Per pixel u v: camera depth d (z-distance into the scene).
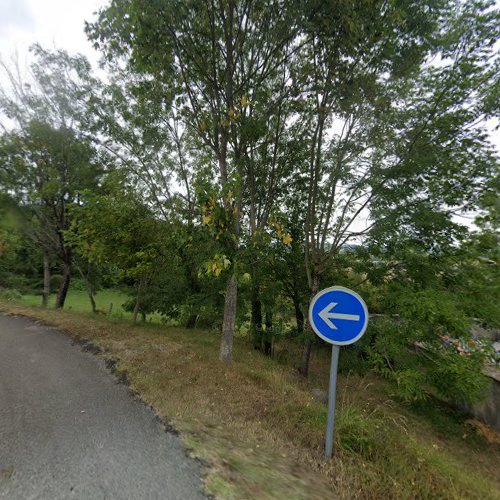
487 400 7.43
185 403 4.08
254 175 8.77
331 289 3.36
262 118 6.84
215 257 4.70
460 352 6.27
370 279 8.16
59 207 13.12
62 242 13.47
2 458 2.65
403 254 7.38
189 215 7.13
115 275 10.20
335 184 7.61
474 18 5.83
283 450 3.30
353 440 3.47
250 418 3.97
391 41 6.08
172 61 6.36
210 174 7.25
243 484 2.56
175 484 2.45
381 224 7.02
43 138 11.52
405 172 6.72
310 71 6.61
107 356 5.98
